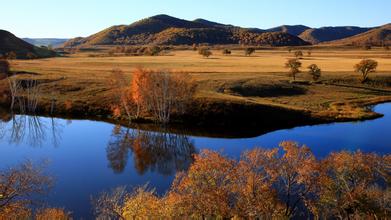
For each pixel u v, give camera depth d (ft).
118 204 133.80
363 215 102.22
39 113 316.40
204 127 276.41
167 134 262.26
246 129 269.23
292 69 413.39
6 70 423.23
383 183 119.96
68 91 357.41
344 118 287.69
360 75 427.74
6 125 284.41
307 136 246.68
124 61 593.83
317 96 359.46
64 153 222.28
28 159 206.59
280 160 113.60
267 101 331.36
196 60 604.49
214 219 102.12
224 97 316.60
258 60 607.37
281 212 106.42
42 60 633.61
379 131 253.44
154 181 177.58
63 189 164.25
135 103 303.27
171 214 99.81
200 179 105.81
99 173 187.52
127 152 226.38
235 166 111.86
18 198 138.21
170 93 290.15
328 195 108.58
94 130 272.10
